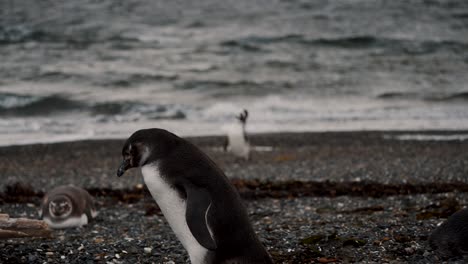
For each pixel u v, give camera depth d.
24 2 51.56
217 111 25.89
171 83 31.02
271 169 15.75
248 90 30.08
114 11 49.31
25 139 20.28
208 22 46.12
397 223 9.10
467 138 20.66
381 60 37.22
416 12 51.19
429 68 35.53
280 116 25.05
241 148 17.22
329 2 55.19
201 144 19.64
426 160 16.69
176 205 6.06
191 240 6.09
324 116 25.03
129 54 36.75
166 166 6.08
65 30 41.84
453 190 12.34
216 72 33.53
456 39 42.06
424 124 23.41
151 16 47.94
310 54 38.25
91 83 30.55
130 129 22.30
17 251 7.65
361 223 9.27
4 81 30.05
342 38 40.91
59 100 26.66
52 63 33.88
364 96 29.33
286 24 45.91
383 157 17.38
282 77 32.72
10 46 37.50
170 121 23.97
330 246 8.02
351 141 20.17
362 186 12.92
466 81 32.75
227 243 5.96
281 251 7.96
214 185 6.00
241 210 6.09
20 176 15.19
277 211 10.84
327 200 11.79
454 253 7.45
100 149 18.89
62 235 9.30
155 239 8.66
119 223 10.34
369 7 53.06
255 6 53.25
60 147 19.08
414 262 7.28
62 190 10.30
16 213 11.31
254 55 37.59
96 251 7.93
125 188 13.55
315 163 16.48
